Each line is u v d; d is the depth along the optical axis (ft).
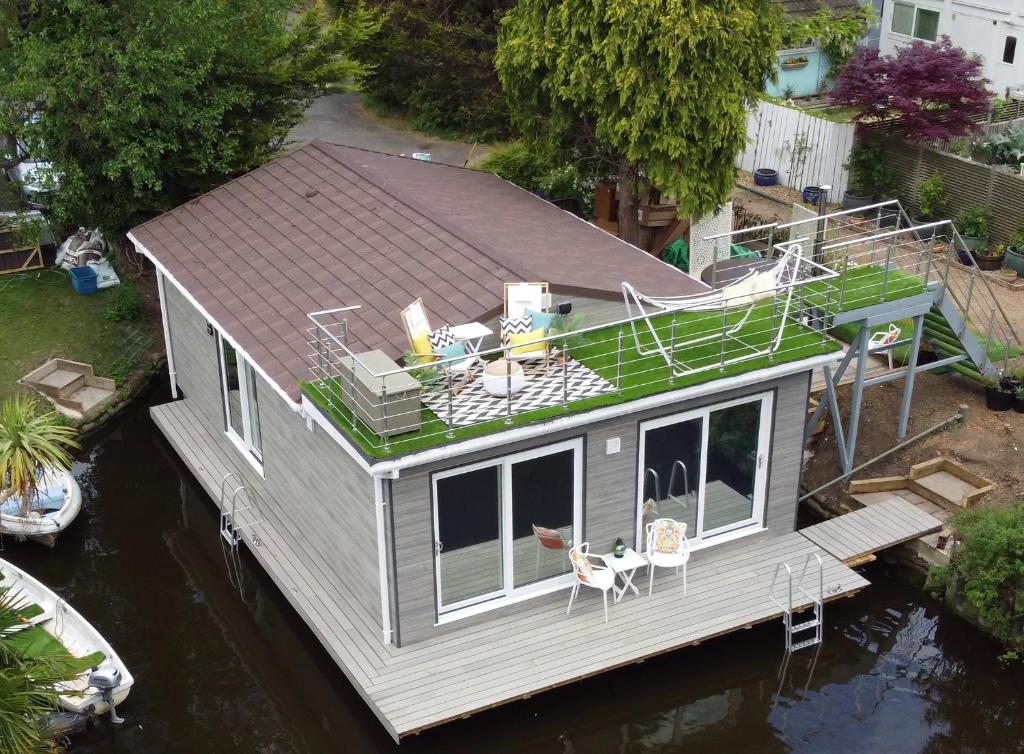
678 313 60.70
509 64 79.46
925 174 94.02
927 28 122.31
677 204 86.02
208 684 53.93
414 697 48.26
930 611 58.54
